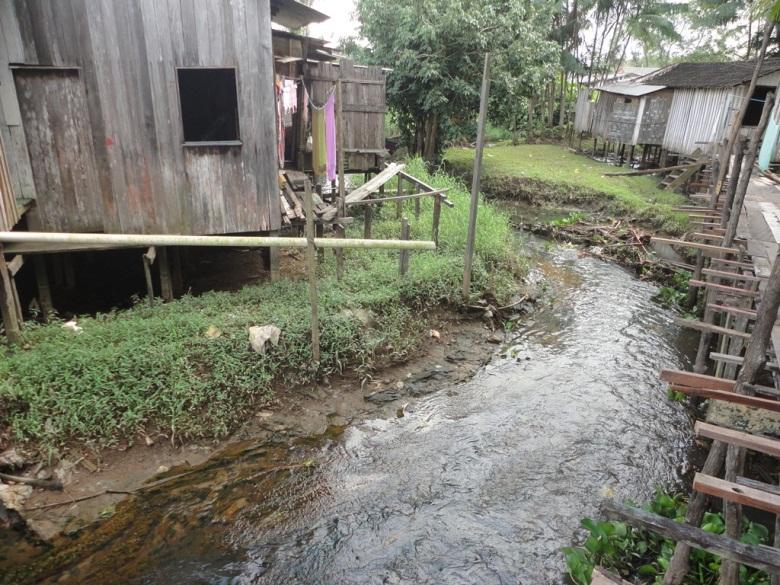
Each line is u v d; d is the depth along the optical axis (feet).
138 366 19.45
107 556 14.99
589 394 24.23
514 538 16.34
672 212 47.80
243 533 16.10
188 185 26.55
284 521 16.62
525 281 35.88
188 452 18.71
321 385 22.34
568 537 16.46
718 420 10.98
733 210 24.97
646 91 64.08
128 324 21.68
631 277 39.75
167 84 24.98
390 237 35.73
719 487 9.04
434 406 22.63
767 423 10.58
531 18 61.87
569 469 19.44
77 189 25.04
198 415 19.52
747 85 52.13
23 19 22.66
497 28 57.72
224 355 20.75
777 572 8.49
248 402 20.63
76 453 17.58
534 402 23.43
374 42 63.67
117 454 17.99
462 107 62.75
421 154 68.64
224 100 37.22
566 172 65.26
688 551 13.11
